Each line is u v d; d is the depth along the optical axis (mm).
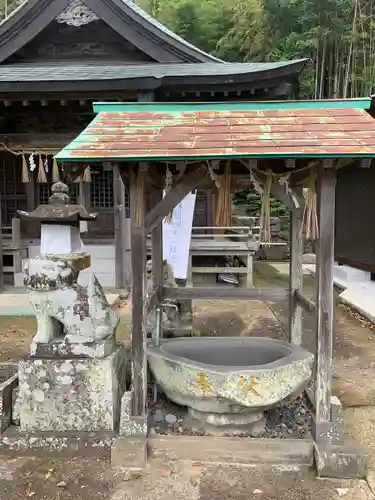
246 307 8609
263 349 3955
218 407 3295
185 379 3266
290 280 4617
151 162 3096
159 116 3406
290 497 2869
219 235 10258
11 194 10938
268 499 2844
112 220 10727
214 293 4668
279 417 3738
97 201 10742
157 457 3279
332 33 16594
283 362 3297
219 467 3180
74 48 9047
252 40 17562
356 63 16578
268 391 3148
